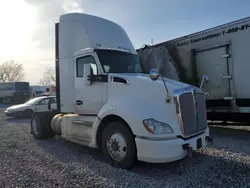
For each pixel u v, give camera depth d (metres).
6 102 36.53
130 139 4.27
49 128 7.24
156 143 3.90
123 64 5.66
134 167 4.44
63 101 6.38
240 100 6.70
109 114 4.61
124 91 4.69
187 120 4.20
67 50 6.35
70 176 4.04
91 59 5.50
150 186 3.61
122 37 6.86
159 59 8.63
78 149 5.94
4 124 11.35
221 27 7.07
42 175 4.11
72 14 6.44
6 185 3.71
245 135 7.32
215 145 5.94
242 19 6.59
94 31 6.30
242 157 4.84
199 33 7.60
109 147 4.64
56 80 6.65
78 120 5.60
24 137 7.65
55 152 5.65
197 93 4.61
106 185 3.65
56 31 6.71
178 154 3.94
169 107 4.11
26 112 14.20
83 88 5.63
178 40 8.16
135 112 4.20
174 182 3.76
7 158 5.18
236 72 6.75
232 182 3.66
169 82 4.48
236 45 6.73
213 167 4.34
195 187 3.54
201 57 7.57
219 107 7.16
